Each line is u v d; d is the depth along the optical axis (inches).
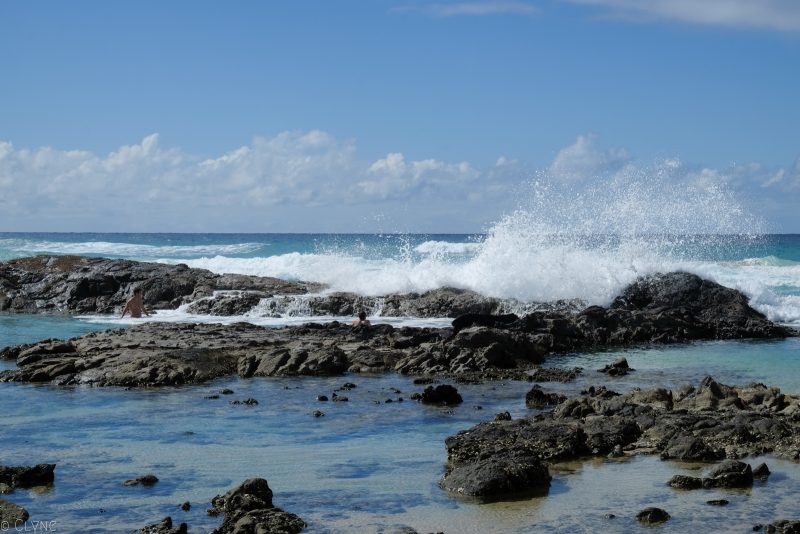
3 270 1571.1
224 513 419.5
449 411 661.9
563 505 433.4
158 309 1416.1
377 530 398.0
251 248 3147.1
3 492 456.1
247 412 658.8
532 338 1007.0
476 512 423.2
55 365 816.3
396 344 941.8
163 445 558.3
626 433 558.6
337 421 628.4
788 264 2142.0
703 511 420.8
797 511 419.2
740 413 600.4
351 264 1740.9
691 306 1230.3
